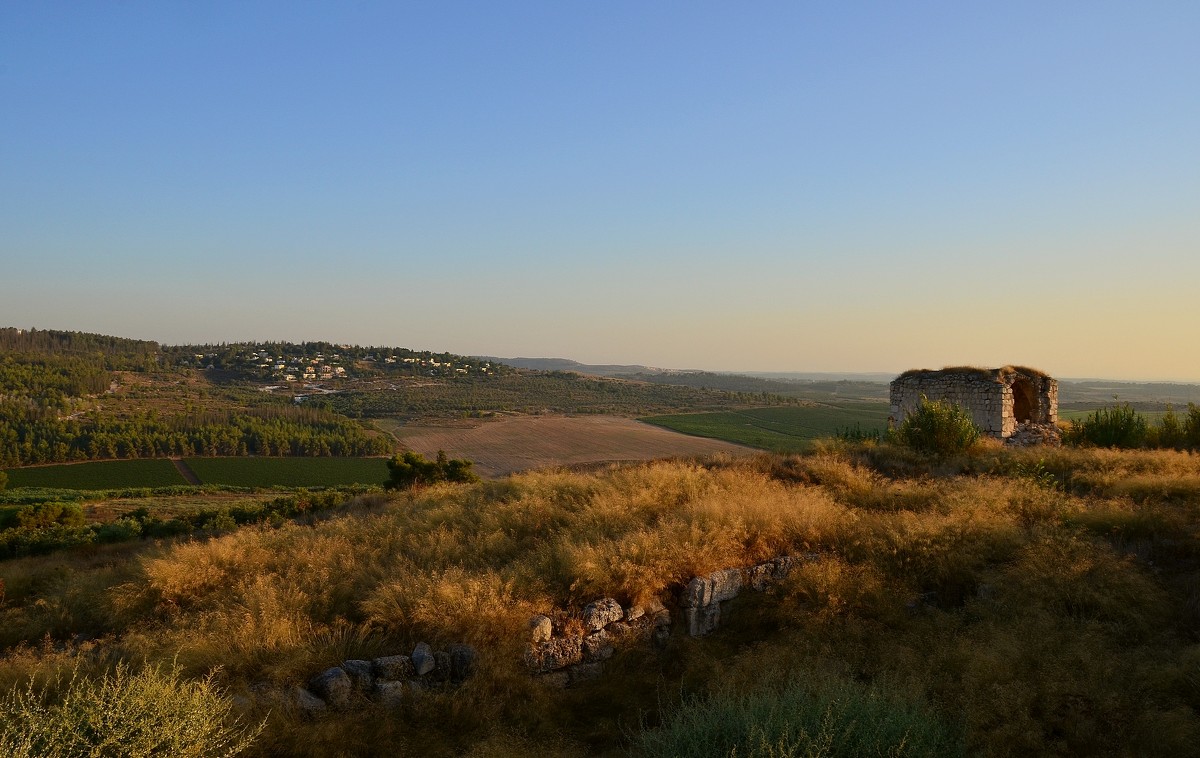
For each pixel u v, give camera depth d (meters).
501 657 6.81
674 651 7.70
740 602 8.42
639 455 78.31
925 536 9.20
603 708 6.78
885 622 7.79
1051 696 5.98
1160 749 5.31
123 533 27.34
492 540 9.92
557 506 11.72
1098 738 5.55
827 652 7.07
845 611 7.98
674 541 8.70
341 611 7.99
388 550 10.25
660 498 11.88
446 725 6.23
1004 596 7.85
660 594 8.13
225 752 5.22
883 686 5.89
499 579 7.90
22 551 24.45
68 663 6.30
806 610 8.00
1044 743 5.56
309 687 6.34
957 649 6.74
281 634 6.95
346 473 82.06
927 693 6.18
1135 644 6.94
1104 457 15.80
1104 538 9.59
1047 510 10.77
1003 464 15.81
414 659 6.73
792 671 6.38
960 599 8.48
